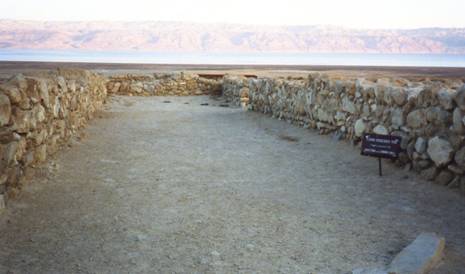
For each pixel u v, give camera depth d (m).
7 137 5.02
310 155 7.77
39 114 6.31
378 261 3.78
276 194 5.63
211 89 19.69
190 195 5.55
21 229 4.35
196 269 3.64
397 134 6.88
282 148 8.41
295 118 11.02
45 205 5.05
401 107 6.79
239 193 5.66
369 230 4.45
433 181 6.00
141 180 6.19
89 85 11.68
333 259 3.83
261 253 3.94
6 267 3.59
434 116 6.05
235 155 7.84
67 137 8.38
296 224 4.61
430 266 3.64
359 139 8.05
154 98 18.03
